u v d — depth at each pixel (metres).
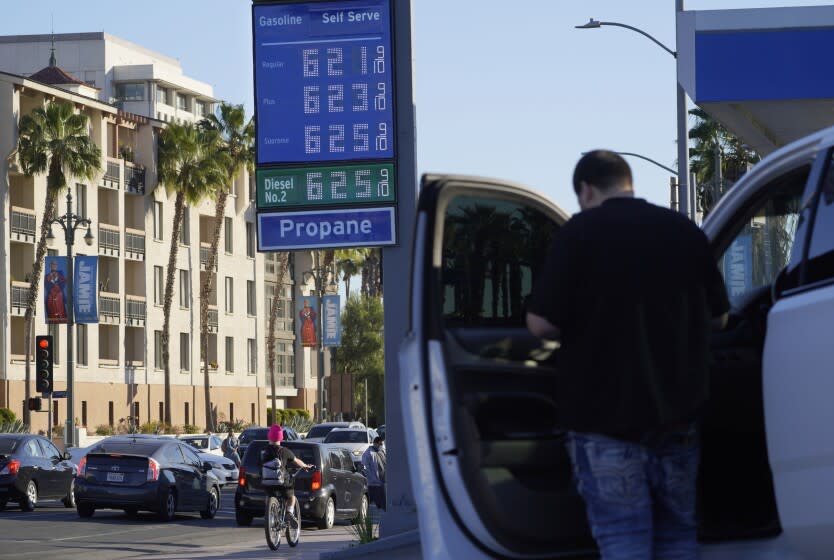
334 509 60.19
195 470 64.94
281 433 46.50
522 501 9.44
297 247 37.75
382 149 37.59
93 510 63.06
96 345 143.00
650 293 8.97
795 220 10.95
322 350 169.12
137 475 61.66
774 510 10.44
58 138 127.94
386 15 37.69
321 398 160.25
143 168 151.62
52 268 114.06
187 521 63.41
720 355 10.91
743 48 39.19
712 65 39.38
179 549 46.75
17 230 128.62
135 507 62.19
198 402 163.88
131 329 152.12
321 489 58.69
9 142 127.50
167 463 62.72
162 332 154.62
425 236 9.55
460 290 10.16
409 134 37.78
